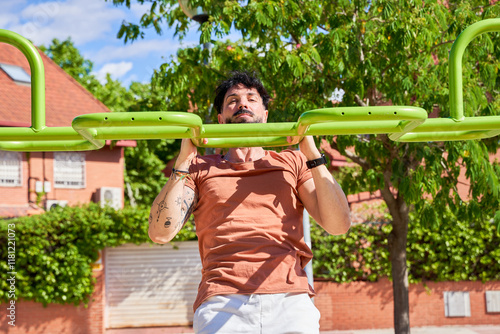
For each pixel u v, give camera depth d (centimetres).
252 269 229
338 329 1096
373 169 673
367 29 619
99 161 1708
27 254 1089
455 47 216
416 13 601
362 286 1104
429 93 611
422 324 1103
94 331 1129
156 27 736
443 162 641
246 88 266
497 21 216
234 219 237
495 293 1106
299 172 254
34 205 1573
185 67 665
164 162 2336
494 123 212
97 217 1123
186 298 1209
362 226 1107
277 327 222
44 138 213
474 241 1083
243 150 258
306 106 623
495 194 601
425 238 1092
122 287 1193
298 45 656
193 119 197
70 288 1109
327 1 668
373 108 193
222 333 221
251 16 609
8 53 1794
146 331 1161
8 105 1580
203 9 652
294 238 240
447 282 1111
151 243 1195
